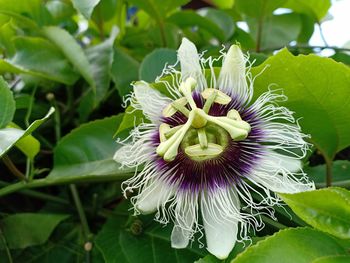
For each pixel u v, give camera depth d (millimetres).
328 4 191
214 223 108
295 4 195
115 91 169
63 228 139
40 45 160
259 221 119
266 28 196
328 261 89
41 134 166
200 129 119
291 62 105
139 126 117
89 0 118
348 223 92
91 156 132
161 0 173
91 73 151
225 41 194
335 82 107
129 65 159
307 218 93
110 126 135
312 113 116
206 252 113
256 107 116
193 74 116
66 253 133
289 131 116
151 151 116
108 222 129
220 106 120
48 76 155
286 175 109
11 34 163
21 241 127
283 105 116
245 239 102
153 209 112
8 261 126
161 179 114
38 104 164
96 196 142
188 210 111
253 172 114
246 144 117
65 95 174
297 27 197
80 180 128
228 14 209
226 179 115
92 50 163
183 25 193
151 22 201
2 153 101
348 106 111
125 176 125
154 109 117
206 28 193
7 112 115
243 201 120
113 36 163
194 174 116
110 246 120
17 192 143
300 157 112
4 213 139
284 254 88
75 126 168
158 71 138
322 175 135
